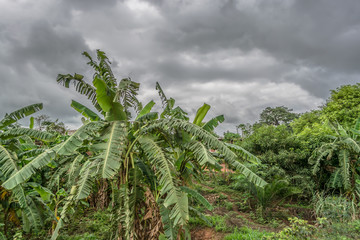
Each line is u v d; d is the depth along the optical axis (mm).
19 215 6867
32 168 4199
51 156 4434
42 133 6082
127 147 5176
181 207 4090
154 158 4562
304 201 12422
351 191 9969
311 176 12547
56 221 6527
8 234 6836
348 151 10523
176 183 4336
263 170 12656
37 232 6547
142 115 6070
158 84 6098
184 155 5660
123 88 5234
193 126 4906
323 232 6461
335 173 11062
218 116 6516
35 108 6539
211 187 14172
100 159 4539
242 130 18531
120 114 5191
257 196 10789
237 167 4934
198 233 7578
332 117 18172
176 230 4926
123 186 4852
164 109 6273
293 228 5883
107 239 6652
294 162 13453
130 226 4617
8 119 6082
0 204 6477
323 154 11219
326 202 9648
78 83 5594
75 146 4332
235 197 12383
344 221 7934
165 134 5562
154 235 5031
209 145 4801
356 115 16688
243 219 9484
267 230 8422
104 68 5820
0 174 5484
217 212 9922
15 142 6766
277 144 13930
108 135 4516
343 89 20234
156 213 5148
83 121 9336
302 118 24578
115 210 5012
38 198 6676
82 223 7637
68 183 6910
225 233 7520
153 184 5559
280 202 11117
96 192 8898
